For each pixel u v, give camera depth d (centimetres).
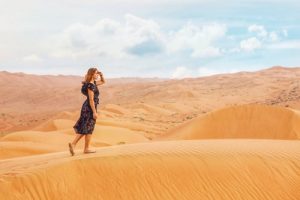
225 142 1408
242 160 1173
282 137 2962
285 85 13612
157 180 1038
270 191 1116
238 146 1305
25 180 959
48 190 953
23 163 1135
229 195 1066
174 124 7412
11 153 2766
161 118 8600
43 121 8744
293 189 1141
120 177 1018
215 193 1059
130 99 13600
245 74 16850
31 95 16838
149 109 9600
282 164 1202
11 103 15950
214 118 3206
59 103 15275
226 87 14312
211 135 3130
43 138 3772
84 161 1030
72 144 1120
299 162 1227
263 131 3028
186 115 9088
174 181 1048
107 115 7869
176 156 1118
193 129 3209
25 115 11675
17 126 9194
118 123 6109
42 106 14962
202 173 1091
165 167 1072
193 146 1251
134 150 1158
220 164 1131
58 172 987
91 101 1093
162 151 1147
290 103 9456
